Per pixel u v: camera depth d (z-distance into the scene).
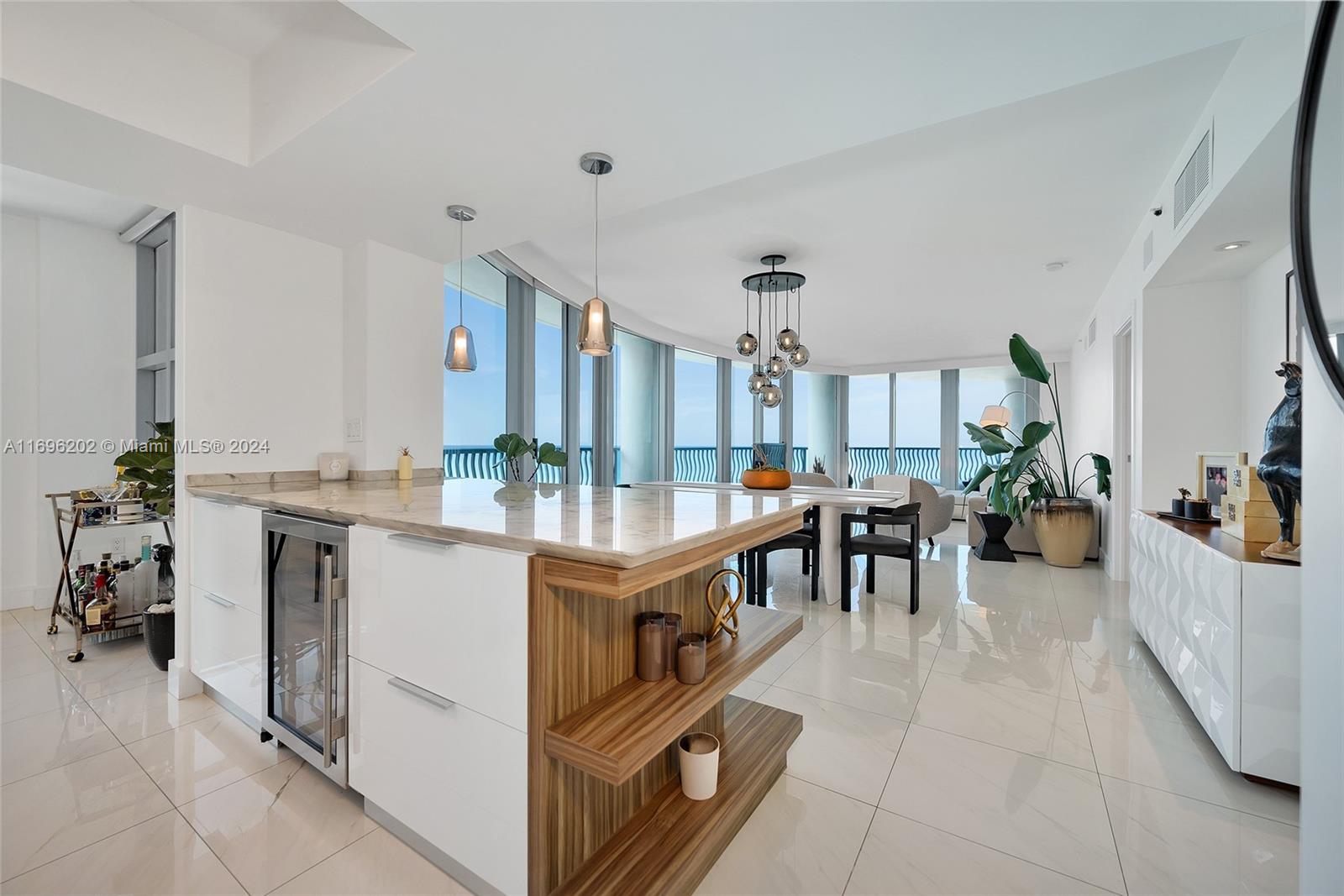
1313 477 1.10
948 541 6.78
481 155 2.18
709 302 5.74
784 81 1.75
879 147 2.71
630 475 6.71
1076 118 2.46
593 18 1.49
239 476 2.72
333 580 1.73
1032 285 4.98
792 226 3.71
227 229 2.70
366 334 3.02
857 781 1.94
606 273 4.80
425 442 3.30
